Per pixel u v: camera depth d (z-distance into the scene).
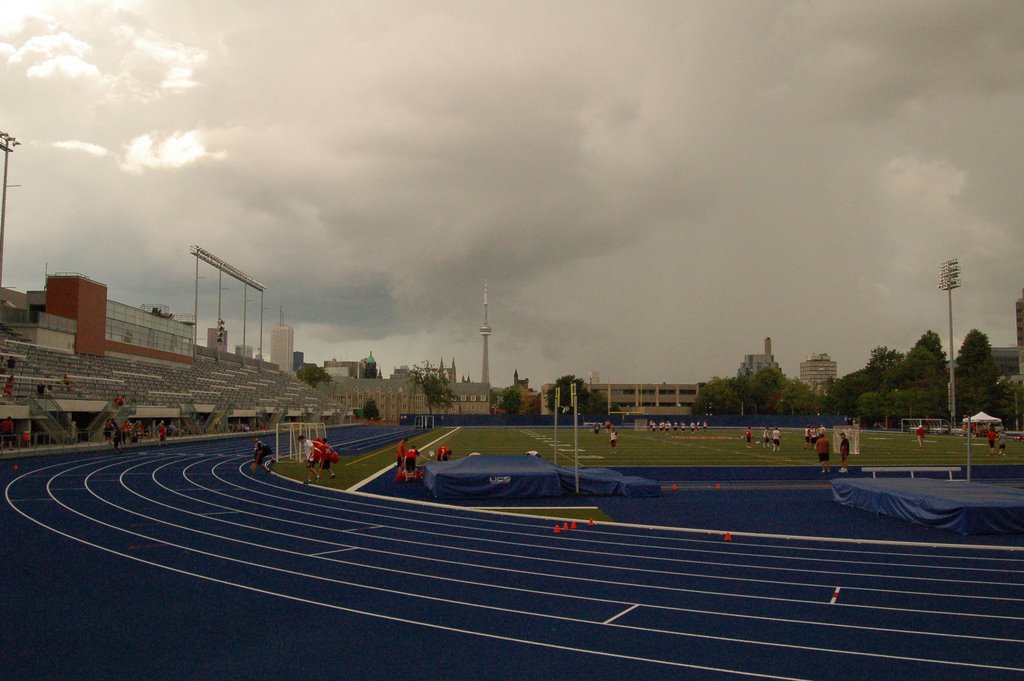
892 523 21.03
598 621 11.21
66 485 27.98
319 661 9.38
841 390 130.25
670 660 9.52
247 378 94.25
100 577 13.65
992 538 18.70
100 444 47.06
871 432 96.06
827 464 33.44
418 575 14.08
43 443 43.56
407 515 21.95
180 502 23.77
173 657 9.48
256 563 14.95
